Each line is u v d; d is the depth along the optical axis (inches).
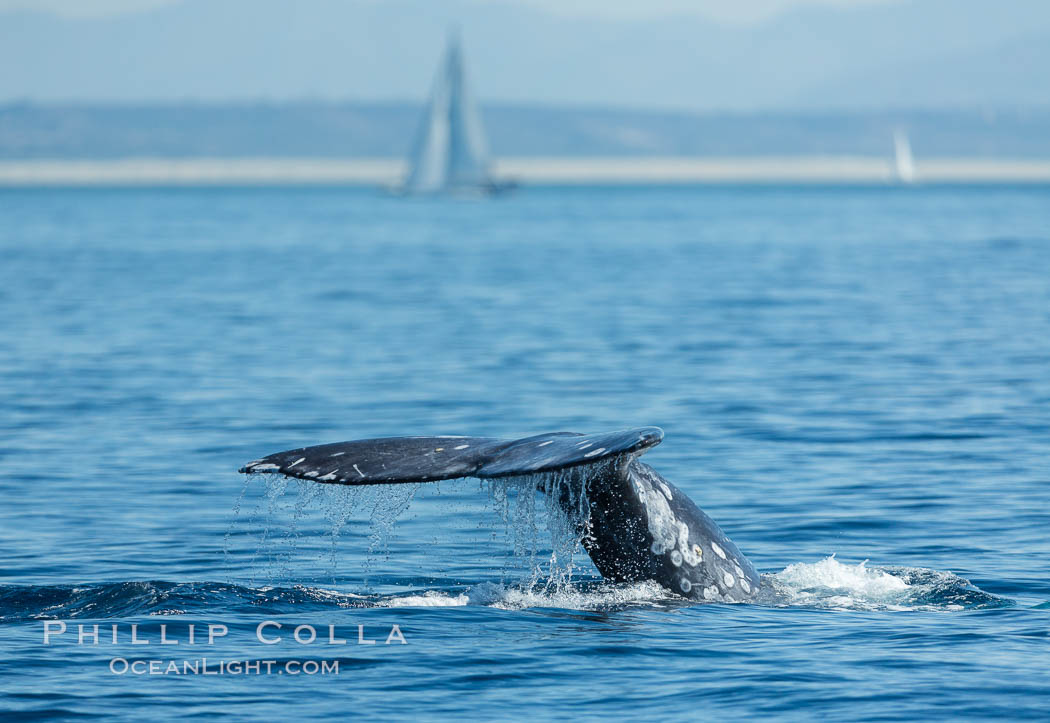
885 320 6235.2
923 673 1582.2
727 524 2504.9
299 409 3868.1
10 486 2861.7
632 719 1457.9
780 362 4820.4
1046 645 1686.8
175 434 3486.7
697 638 1704.0
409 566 2177.7
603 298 7470.5
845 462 3063.5
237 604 1881.2
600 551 1827.0
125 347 5408.5
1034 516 2524.6
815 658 1637.6
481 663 1624.0
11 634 1752.0
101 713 1470.2
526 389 4205.2
